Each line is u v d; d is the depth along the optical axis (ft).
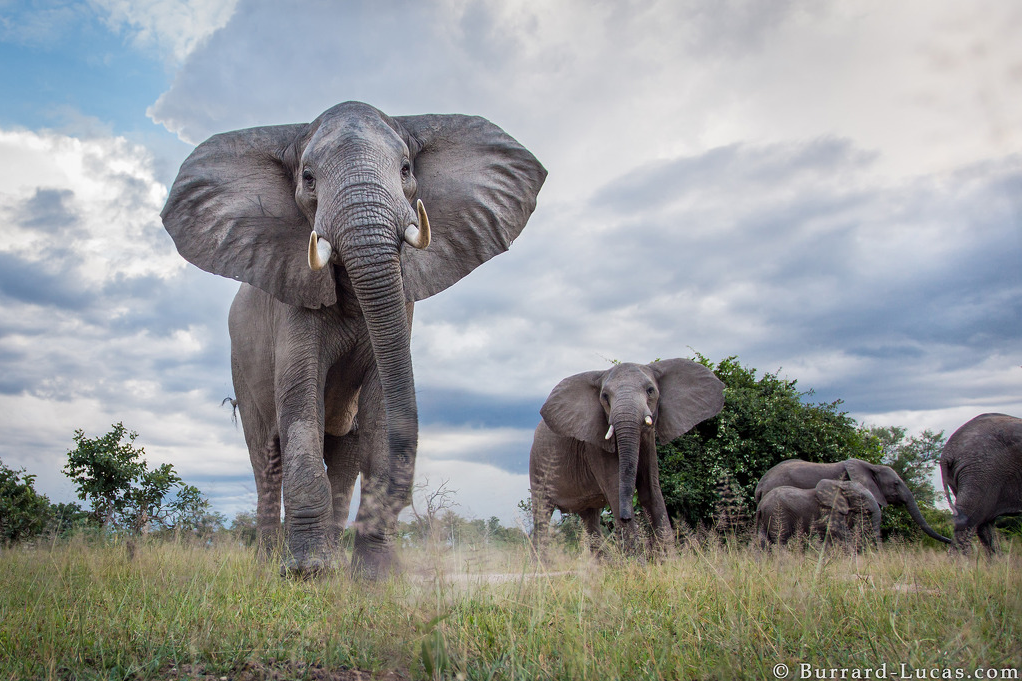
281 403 22.49
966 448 39.34
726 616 14.44
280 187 23.06
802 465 50.62
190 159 23.32
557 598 15.01
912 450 84.38
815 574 17.71
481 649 12.42
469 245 24.07
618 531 37.01
